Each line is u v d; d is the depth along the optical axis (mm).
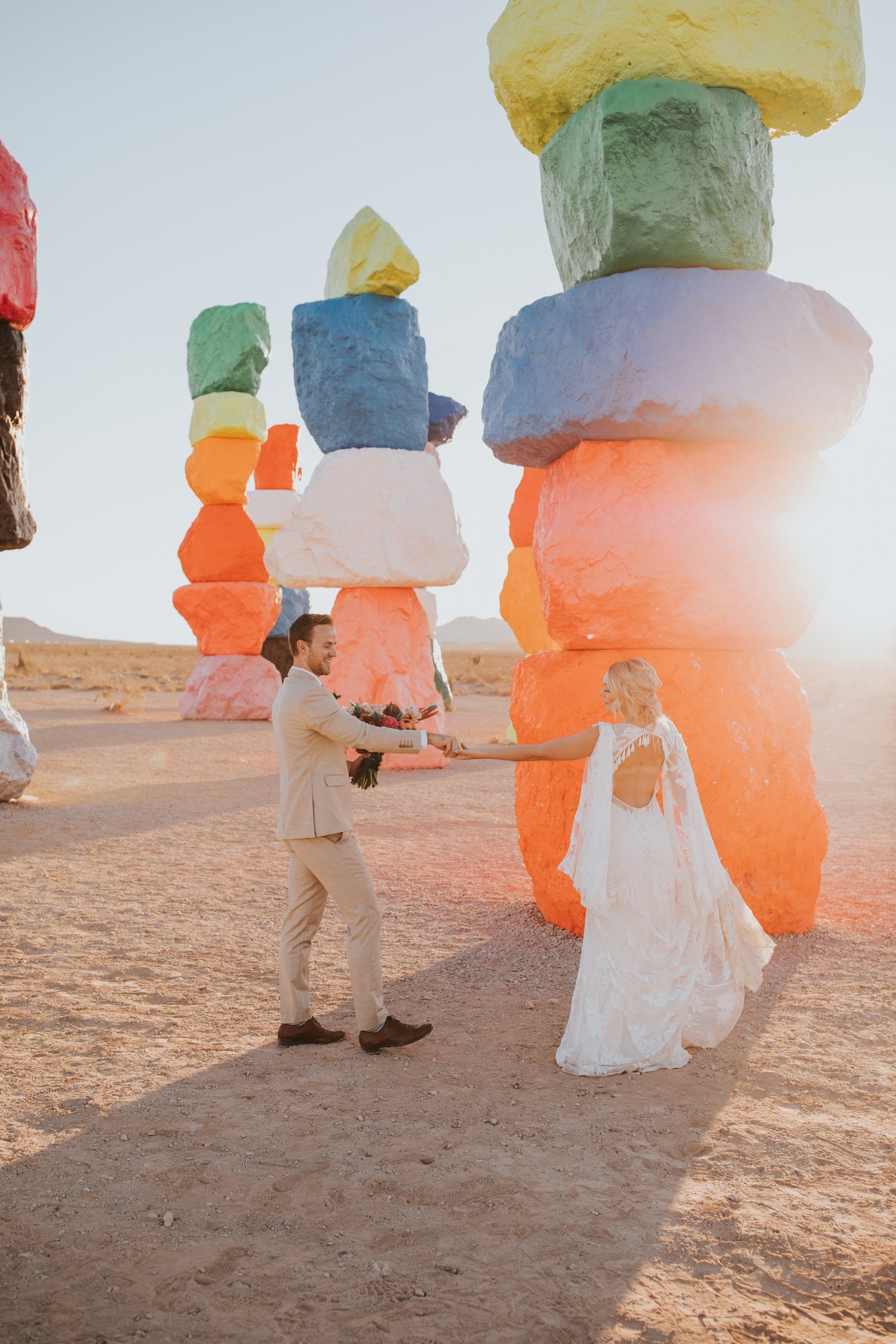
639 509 6637
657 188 6371
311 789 4762
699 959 4770
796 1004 5539
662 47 6406
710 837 4824
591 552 6641
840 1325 2838
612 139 6305
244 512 23234
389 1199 3473
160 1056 4750
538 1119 4121
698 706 6598
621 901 4633
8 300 9922
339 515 15086
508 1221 3334
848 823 11258
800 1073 4605
